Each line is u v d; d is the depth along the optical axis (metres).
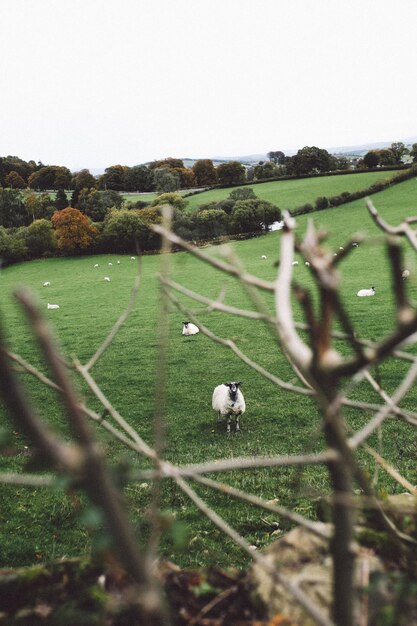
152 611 0.87
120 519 0.83
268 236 77.38
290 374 21.92
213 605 2.59
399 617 1.98
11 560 7.09
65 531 7.88
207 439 15.47
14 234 83.94
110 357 26.36
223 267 1.58
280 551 2.81
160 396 1.57
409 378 1.81
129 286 52.94
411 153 120.06
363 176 112.31
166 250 1.65
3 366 0.69
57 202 122.75
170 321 34.09
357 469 1.72
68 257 81.94
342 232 67.00
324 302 1.30
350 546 1.39
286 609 2.44
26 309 0.73
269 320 1.76
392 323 27.70
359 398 17.42
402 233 1.55
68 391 0.77
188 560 6.61
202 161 152.50
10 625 2.51
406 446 12.11
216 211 76.31
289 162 128.75
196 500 1.86
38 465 0.78
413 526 2.90
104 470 0.80
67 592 2.66
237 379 21.78
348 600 1.40
